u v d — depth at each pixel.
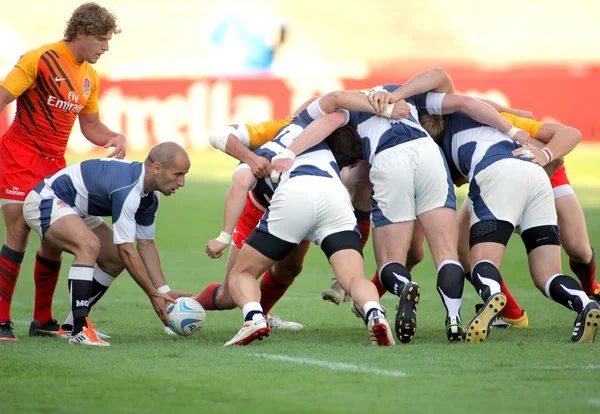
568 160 85.56
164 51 116.56
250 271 20.48
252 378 16.00
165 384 15.52
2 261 22.16
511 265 38.53
